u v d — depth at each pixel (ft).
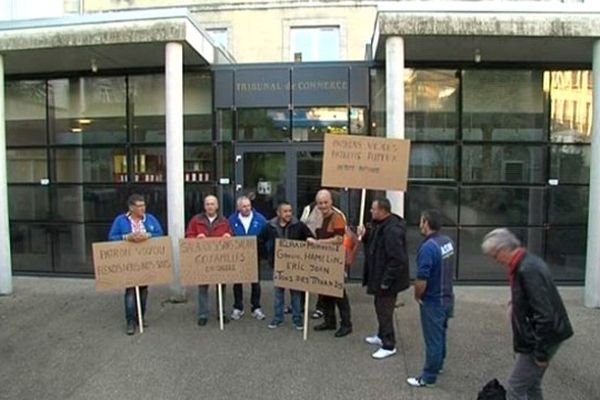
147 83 30.99
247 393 15.66
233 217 22.68
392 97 24.59
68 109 31.89
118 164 31.37
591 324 21.93
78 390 16.02
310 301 25.17
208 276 21.38
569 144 29.25
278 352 18.70
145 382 16.48
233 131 30.04
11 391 16.02
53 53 27.27
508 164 29.32
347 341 19.74
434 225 15.97
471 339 19.89
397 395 15.37
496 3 24.23
